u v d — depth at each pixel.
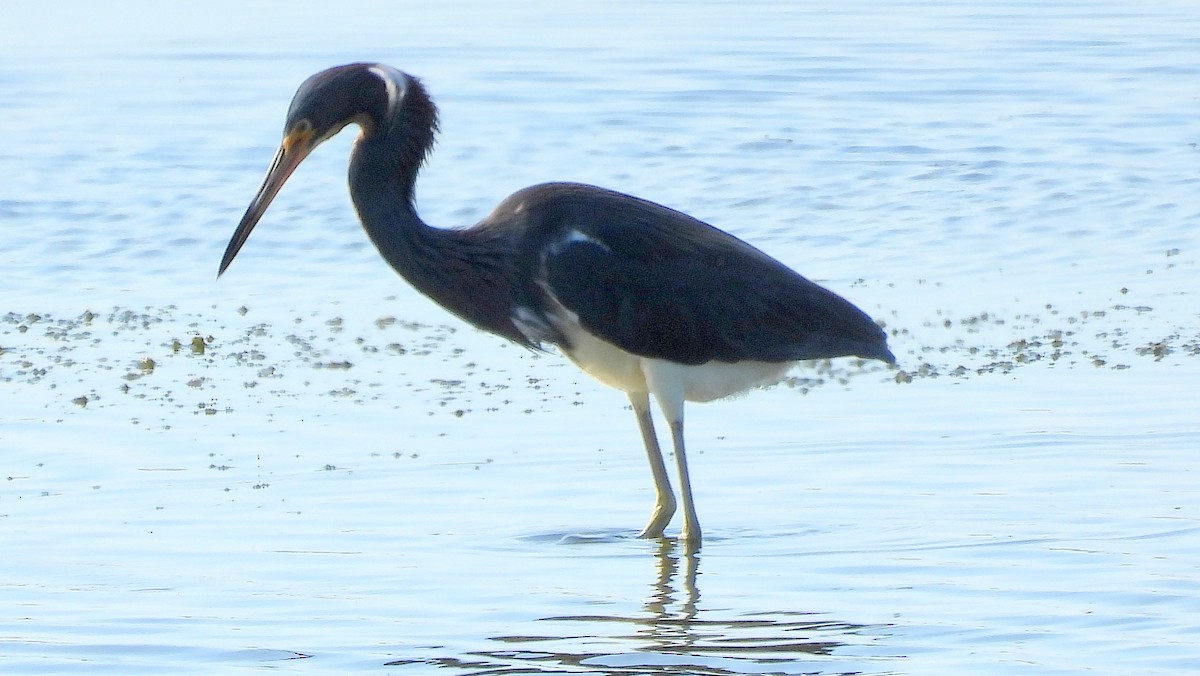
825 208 21.42
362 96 11.30
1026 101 27.30
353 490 11.93
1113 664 8.43
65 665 8.68
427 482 12.12
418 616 9.46
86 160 23.77
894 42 32.94
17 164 23.48
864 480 12.02
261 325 16.84
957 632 9.01
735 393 11.78
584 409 13.97
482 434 13.27
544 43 32.94
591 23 35.56
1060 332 15.97
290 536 10.94
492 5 38.56
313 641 9.05
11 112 27.05
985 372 14.68
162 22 36.19
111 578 10.10
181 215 21.16
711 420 13.60
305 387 14.59
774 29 34.62
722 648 8.88
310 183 22.25
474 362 15.46
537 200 11.50
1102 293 17.52
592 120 26.00
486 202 21.67
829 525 11.14
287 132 11.31
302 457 12.66
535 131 25.30
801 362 13.62
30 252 19.81
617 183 22.50
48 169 23.23
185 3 39.09
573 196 11.52
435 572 10.27
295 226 20.75
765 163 23.41
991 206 21.30
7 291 18.27
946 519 11.11
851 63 30.58
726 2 39.00
